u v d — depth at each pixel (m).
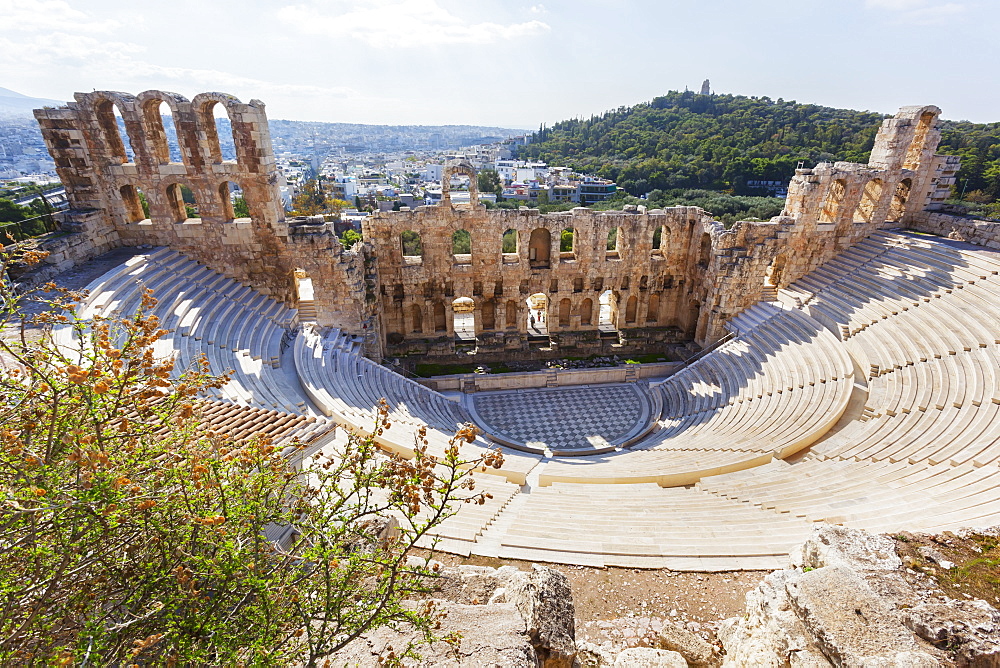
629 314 42.78
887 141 36.16
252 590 6.52
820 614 7.80
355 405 24.88
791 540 15.02
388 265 36.66
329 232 32.50
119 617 6.72
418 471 6.91
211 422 13.88
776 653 8.61
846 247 37.94
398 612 6.66
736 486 20.20
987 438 19.30
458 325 42.97
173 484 6.68
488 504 18.80
